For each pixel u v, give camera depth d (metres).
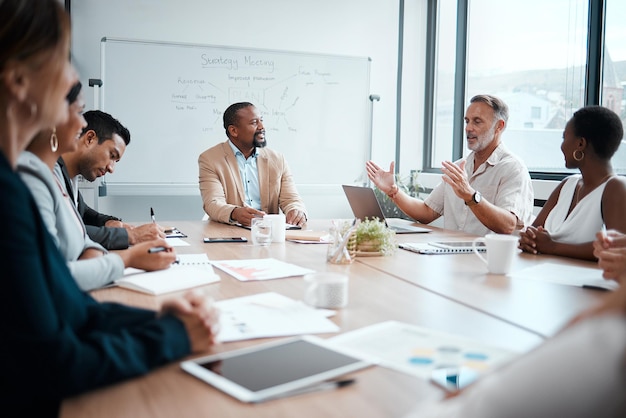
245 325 1.12
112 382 0.83
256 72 4.63
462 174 2.61
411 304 1.32
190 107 4.50
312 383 0.83
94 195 4.32
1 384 0.75
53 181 1.57
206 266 1.74
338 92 4.86
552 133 3.95
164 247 1.67
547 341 0.39
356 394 0.81
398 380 0.86
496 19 4.48
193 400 0.79
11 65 0.79
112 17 4.41
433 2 5.13
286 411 0.76
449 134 5.04
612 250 1.58
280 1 4.78
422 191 5.05
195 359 0.94
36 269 0.78
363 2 5.00
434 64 5.17
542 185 3.73
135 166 4.42
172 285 1.45
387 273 1.70
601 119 2.12
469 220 3.03
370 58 4.93
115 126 2.46
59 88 0.84
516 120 4.29
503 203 2.86
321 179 4.86
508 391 0.37
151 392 0.82
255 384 0.83
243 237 2.48
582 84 3.70
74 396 0.80
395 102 5.14
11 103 0.82
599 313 0.37
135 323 0.98
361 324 1.16
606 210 2.08
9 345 0.75
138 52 4.37
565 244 2.02
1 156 0.80
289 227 2.77
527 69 4.17
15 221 0.77
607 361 0.34
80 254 1.74
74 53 4.35
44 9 0.81
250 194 3.51
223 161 3.38
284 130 4.74
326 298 1.27
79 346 0.80
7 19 0.79
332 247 1.88
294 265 1.80
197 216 4.71
